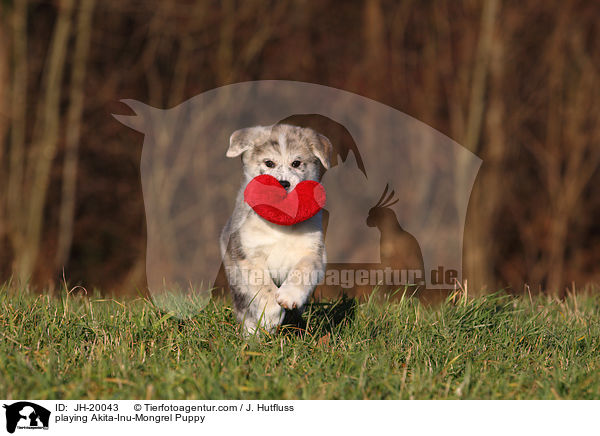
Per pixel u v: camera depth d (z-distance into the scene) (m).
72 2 12.89
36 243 12.95
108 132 14.17
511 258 14.74
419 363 4.37
